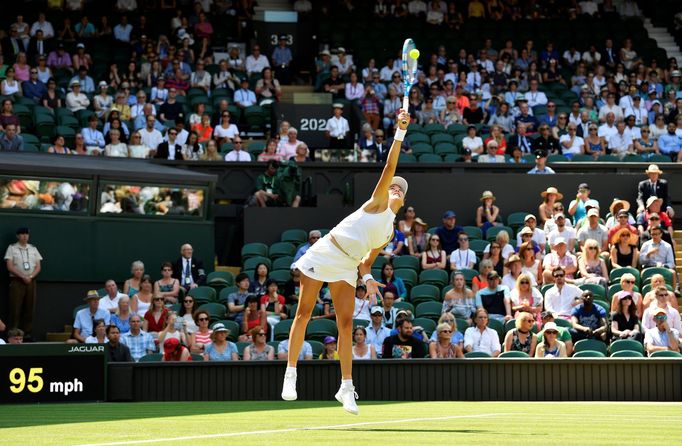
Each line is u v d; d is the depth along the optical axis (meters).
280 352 13.12
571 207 18.00
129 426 6.47
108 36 26.31
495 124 22.88
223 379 11.41
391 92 23.88
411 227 17.53
